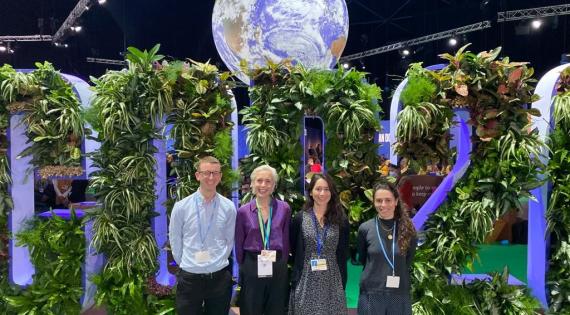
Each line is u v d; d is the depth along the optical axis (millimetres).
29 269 3590
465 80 3137
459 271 3248
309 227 2592
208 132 3256
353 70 3289
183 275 2652
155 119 3189
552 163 3205
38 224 3432
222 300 2725
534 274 3373
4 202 3377
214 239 2648
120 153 3262
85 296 3389
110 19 9148
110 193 3201
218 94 3293
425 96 3164
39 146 3326
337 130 3203
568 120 3154
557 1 7258
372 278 2535
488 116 3133
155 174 3322
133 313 3260
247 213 2678
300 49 3930
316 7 3955
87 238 3406
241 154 5039
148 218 3395
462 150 3506
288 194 3197
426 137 3166
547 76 3350
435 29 9078
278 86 3262
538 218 3336
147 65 3232
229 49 4156
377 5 9000
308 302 2529
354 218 3146
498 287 3293
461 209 3191
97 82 3271
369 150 3277
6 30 8680
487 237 3480
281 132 3229
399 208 2590
